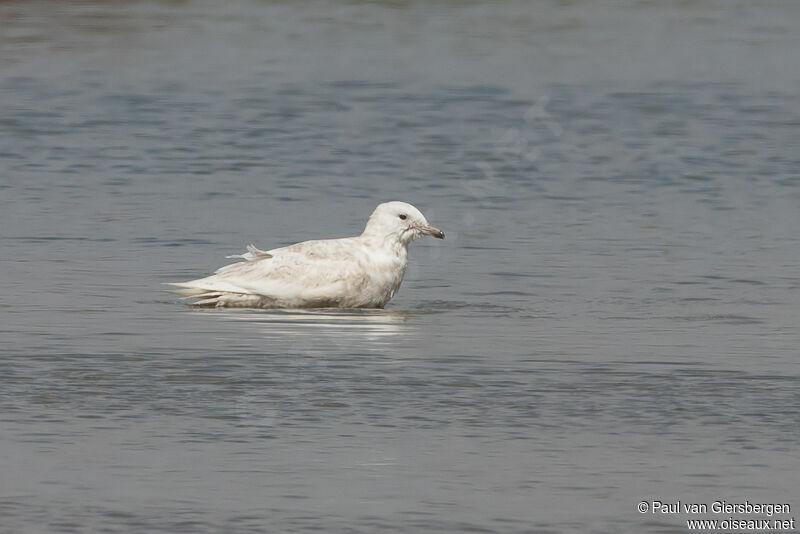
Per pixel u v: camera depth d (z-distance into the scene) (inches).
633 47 1708.9
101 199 967.0
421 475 425.4
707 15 1955.0
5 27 1758.1
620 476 426.0
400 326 619.2
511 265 780.0
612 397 504.7
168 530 385.1
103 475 422.9
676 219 923.4
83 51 1616.6
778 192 1020.5
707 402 499.2
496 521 393.4
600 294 704.4
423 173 1085.8
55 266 756.6
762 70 1569.9
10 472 423.8
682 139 1212.5
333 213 946.1
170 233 864.3
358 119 1288.1
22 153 1128.8
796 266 781.9
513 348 577.3
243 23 1839.3
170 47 1657.2
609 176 1076.5
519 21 1888.5
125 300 670.5
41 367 535.5
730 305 678.5
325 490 413.1
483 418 478.6
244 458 438.3
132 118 1275.8
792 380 529.0
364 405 492.1
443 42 1722.4
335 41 1720.0
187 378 522.9
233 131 1225.4
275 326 614.2
